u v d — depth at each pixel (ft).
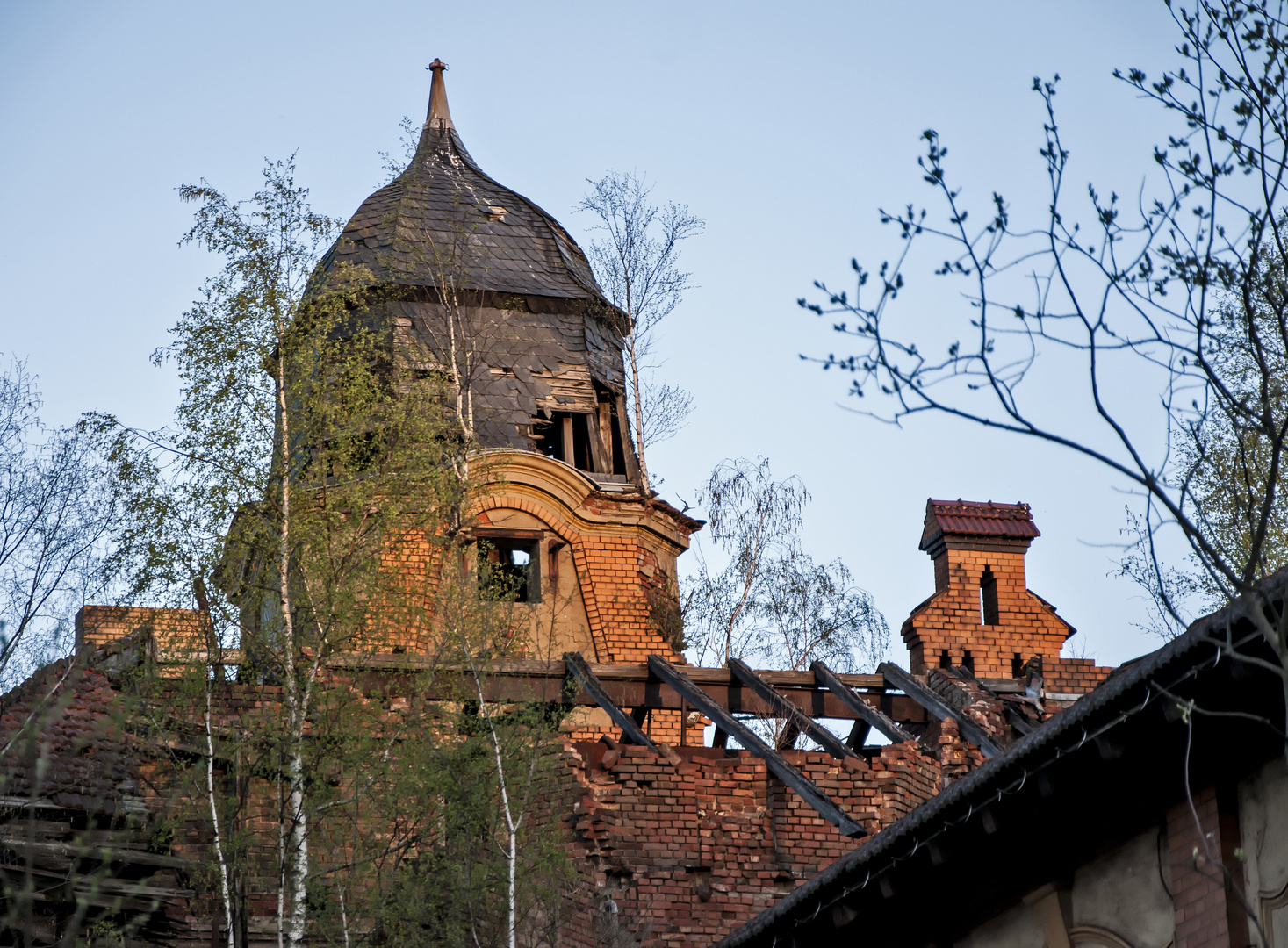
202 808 58.75
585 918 64.75
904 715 82.17
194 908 59.52
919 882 43.80
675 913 66.23
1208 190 30.53
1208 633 32.01
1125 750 36.58
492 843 61.46
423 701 64.13
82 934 52.95
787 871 67.87
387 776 60.64
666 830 67.56
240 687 62.64
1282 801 34.24
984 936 42.80
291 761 59.00
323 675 63.16
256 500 63.26
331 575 62.80
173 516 61.52
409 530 70.54
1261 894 34.35
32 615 63.57
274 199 68.28
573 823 66.59
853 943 46.96
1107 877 38.81
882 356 28.35
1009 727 80.84
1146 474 27.22
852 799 70.69
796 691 82.02
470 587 73.05
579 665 77.71
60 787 55.36
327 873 57.88
